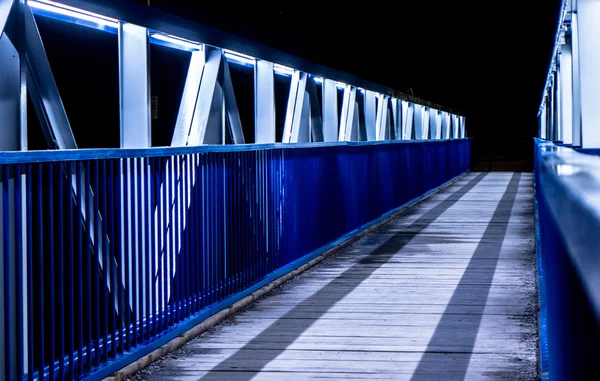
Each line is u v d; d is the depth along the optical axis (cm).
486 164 4031
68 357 411
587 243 125
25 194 397
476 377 463
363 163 1284
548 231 388
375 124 1430
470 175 3384
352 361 503
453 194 2227
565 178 193
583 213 135
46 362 414
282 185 835
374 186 1380
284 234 839
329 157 1053
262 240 764
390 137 1683
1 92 412
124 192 473
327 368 486
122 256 480
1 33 394
